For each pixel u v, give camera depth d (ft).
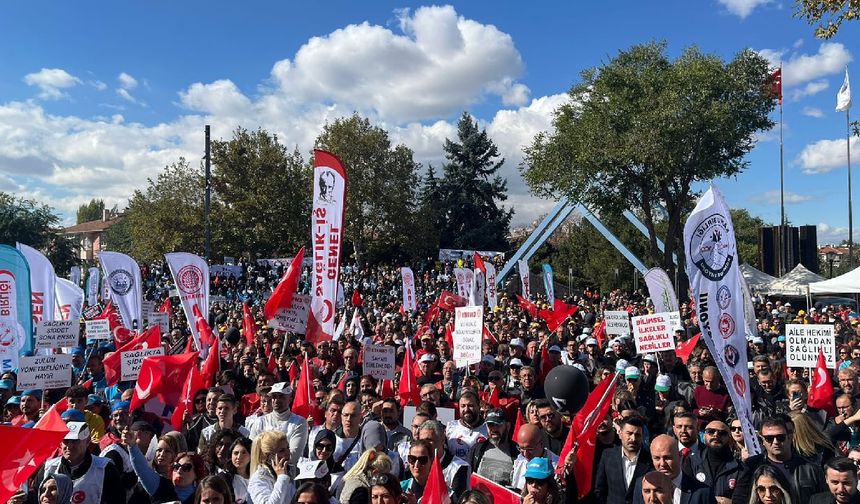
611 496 19.44
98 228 391.86
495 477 21.52
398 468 22.07
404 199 211.20
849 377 29.76
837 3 47.03
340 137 204.85
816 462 19.85
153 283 142.61
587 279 190.29
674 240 129.70
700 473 20.85
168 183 189.06
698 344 48.75
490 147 241.76
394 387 39.32
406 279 79.05
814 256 153.38
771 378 30.99
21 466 15.51
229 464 20.90
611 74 123.85
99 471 19.97
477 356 34.86
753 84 123.13
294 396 32.09
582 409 19.57
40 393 33.40
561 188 131.23
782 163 156.76
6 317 39.63
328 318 38.14
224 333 57.98
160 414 30.50
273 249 197.16
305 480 17.15
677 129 115.24
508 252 212.02
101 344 51.70
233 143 190.08
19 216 241.76
